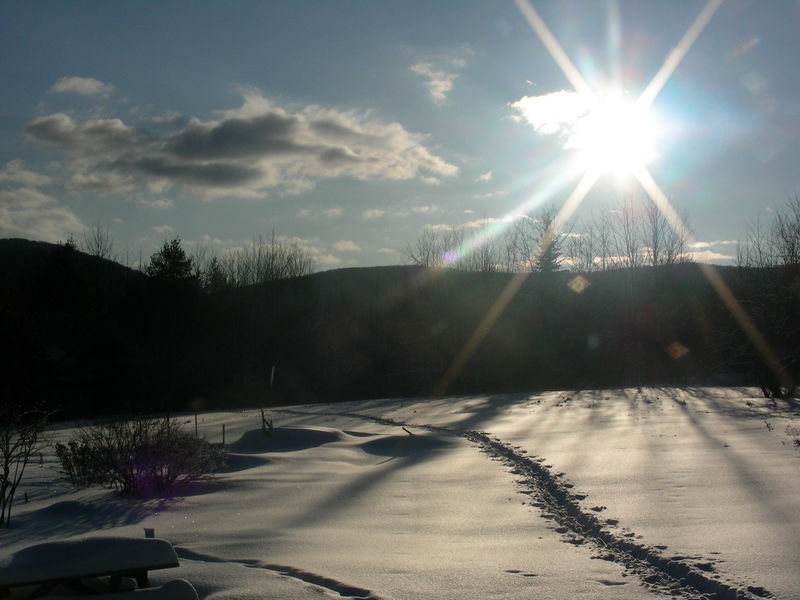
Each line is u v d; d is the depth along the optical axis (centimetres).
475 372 4172
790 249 2788
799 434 1301
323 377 4269
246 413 2814
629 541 638
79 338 4469
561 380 3972
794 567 539
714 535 644
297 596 508
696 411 1897
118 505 927
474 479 1047
